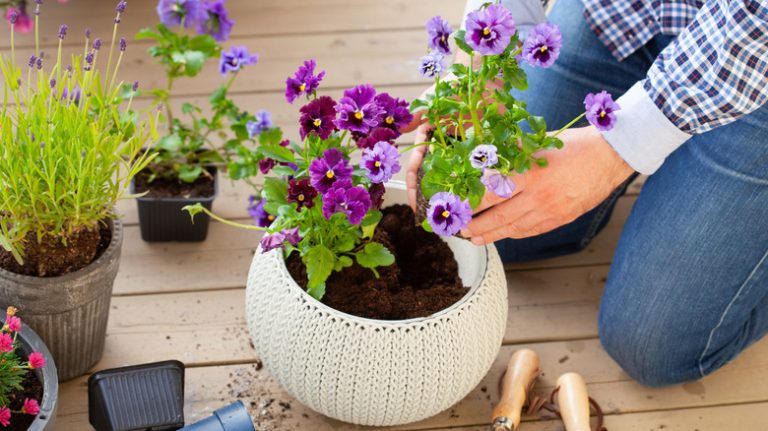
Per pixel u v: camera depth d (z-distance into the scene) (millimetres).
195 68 1842
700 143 1646
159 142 1852
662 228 1700
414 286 1688
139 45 2238
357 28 2328
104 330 1718
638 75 1812
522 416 1743
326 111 1555
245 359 1781
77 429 1680
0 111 1702
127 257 1895
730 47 1455
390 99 1565
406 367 1555
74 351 1685
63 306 1617
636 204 1769
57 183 1566
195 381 1747
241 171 1851
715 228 1655
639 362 1766
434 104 1529
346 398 1583
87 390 1693
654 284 1717
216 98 1880
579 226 1918
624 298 1751
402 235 1706
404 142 2092
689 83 1494
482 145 1438
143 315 1821
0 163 1544
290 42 2275
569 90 1834
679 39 1526
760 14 1427
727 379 1816
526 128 1862
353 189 1485
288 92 1570
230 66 1864
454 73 1519
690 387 1804
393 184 1721
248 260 1914
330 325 1548
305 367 1575
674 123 1507
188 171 1871
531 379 1742
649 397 1788
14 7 1805
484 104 1549
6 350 1475
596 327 1869
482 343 1596
